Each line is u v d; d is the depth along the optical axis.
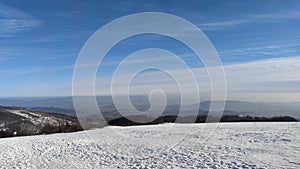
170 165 14.25
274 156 14.43
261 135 21.42
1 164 16.25
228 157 14.88
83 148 20.36
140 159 15.95
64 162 16.16
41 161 16.66
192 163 14.30
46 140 25.30
